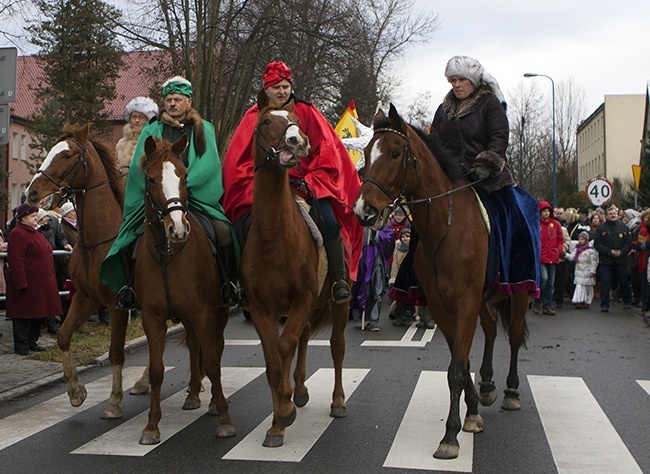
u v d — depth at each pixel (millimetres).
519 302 6914
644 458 5484
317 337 11875
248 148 6645
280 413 5723
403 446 5797
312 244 6109
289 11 26266
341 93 31859
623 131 71812
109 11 26047
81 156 7051
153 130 6922
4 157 41000
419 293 6605
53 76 38844
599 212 17812
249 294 5910
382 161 5680
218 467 5367
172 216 5637
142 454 5699
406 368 9086
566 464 5344
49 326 11656
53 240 12156
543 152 57469
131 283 6652
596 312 15758
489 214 6152
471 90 6602
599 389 7793
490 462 5414
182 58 26562
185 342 7543
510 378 7023
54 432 6379
